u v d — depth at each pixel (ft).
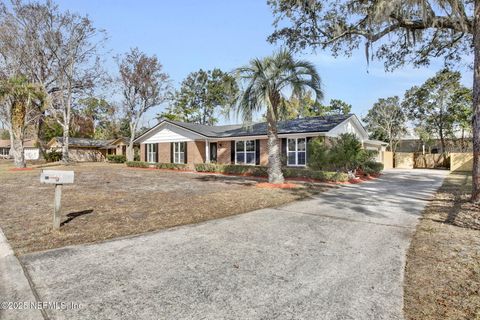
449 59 39.91
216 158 76.18
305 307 9.37
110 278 11.32
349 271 12.21
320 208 25.68
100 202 27.32
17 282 10.84
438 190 37.88
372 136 130.00
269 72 37.73
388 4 25.99
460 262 13.07
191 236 17.01
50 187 37.96
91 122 152.76
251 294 10.20
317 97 38.34
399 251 14.66
